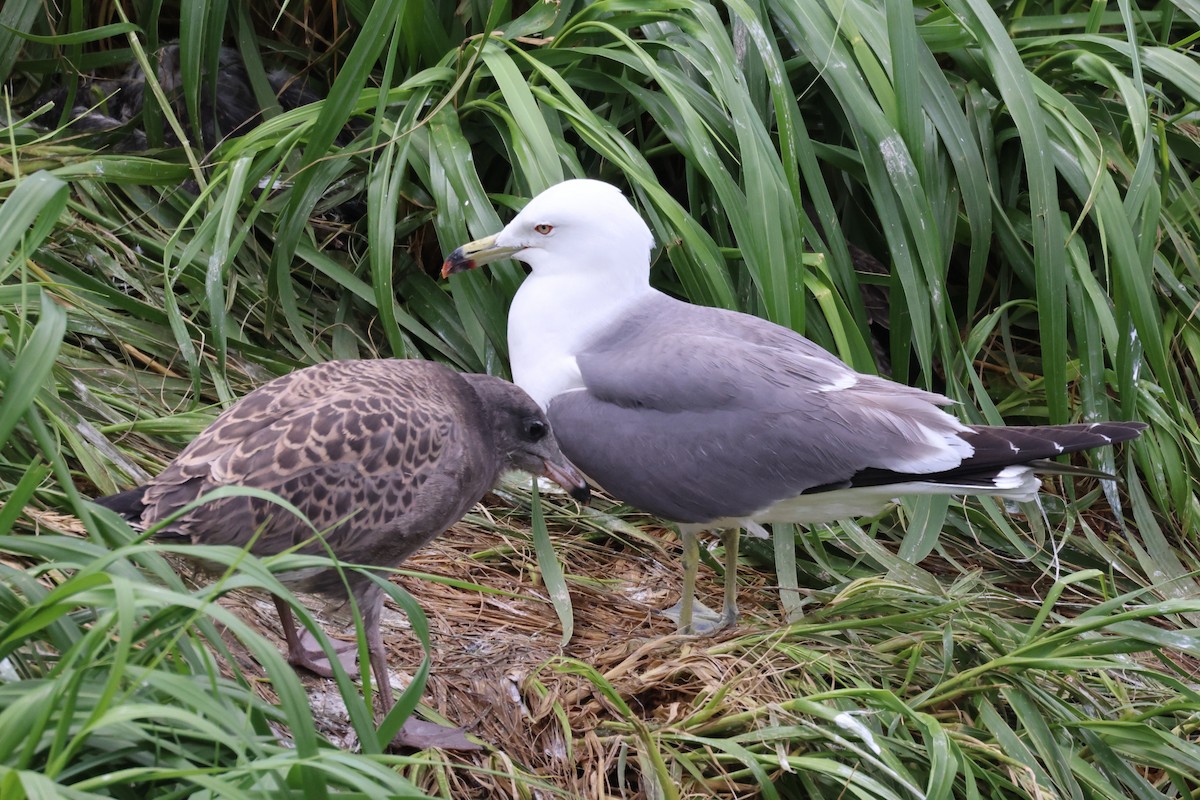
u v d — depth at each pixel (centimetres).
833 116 886
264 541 520
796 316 753
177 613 405
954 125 820
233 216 732
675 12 803
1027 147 773
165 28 953
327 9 915
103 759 384
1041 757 592
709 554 767
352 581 548
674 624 715
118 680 331
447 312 834
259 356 784
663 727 585
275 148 769
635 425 671
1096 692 664
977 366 897
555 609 692
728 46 778
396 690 596
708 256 761
